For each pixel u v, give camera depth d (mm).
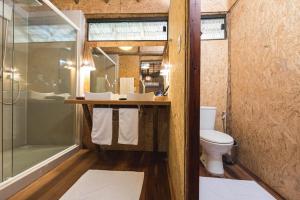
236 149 2463
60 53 2945
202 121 2387
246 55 2254
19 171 1753
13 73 2711
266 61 1852
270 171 1766
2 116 2496
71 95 2863
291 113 1509
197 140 1011
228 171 2111
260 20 1958
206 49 2789
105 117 2395
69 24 2758
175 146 1574
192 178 1009
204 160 2223
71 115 2865
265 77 1867
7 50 2604
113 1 2996
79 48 2895
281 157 1618
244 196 1583
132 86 3135
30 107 2949
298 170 1432
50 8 2555
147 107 2838
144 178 1867
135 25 3064
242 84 2352
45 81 2963
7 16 2568
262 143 1905
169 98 2357
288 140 1537
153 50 3115
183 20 1208
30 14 2924
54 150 2533
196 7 1003
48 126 2906
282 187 1599
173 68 1887
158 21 3029
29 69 2996
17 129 2762
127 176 1898
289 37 1535
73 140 2848
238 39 2469
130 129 2338
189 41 1003
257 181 1873
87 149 2908
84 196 1501
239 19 2443
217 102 2756
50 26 2895
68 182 1744
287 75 1557
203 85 2770
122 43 3041
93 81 3172
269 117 1794
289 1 1533
